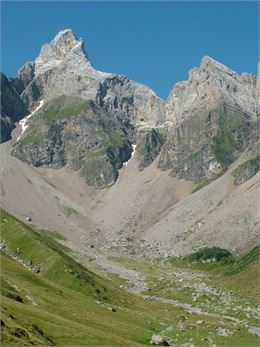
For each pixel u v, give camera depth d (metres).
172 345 147.00
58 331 127.75
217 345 148.62
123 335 146.38
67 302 175.62
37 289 181.38
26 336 111.81
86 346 120.06
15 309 136.25
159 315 198.75
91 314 167.25
